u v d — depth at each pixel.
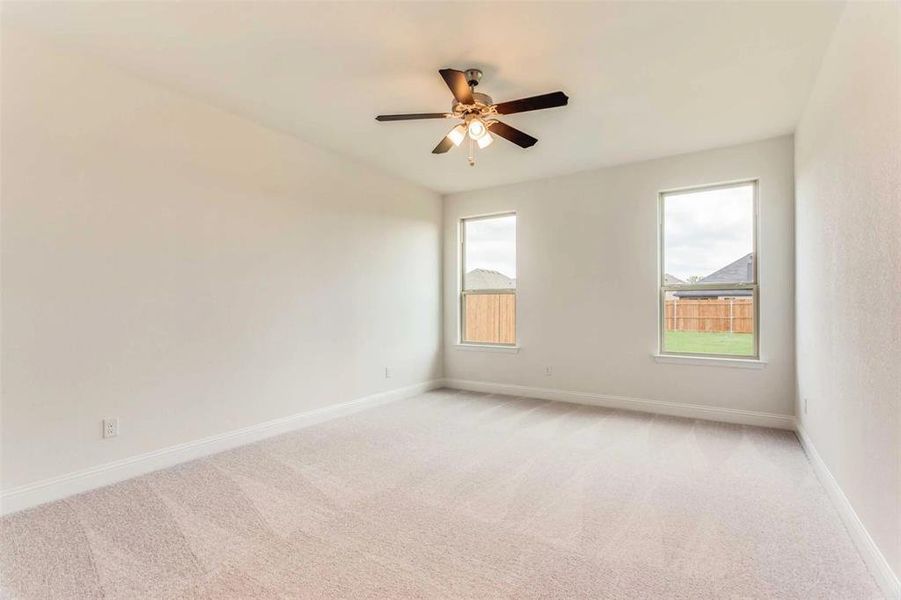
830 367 2.47
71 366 2.51
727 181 4.01
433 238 5.56
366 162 4.46
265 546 1.97
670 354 4.33
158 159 2.90
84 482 2.54
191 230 3.08
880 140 1.67
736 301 4.05
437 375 5.61
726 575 1.76
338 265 4.23
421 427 3.84
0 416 2.26
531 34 2.34
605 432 3.69
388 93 3.02
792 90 2.92
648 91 2.96
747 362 3.90
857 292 1.96
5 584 1.70
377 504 2.38
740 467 2.90
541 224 5.01
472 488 2.58
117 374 2.70
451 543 2.00
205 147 3.17
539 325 5.02
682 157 4.21
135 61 2.63
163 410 2.92
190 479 2.71
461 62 2.61
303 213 3.89
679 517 2.24
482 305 5.53
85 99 2.57
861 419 1.91
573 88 2.92
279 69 2.71
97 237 2.62
